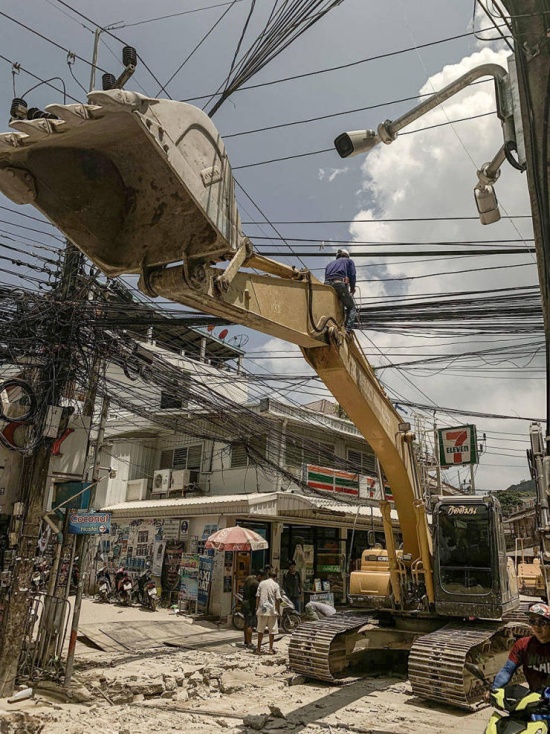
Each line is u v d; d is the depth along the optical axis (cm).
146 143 416
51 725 734
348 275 838
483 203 618
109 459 2416
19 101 562
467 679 830
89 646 1298
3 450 959
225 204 448
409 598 1048
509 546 2588
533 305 992
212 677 1034
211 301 522
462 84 565
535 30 481
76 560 1128
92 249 449
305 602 2009
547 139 489
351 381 808
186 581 1931
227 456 2194
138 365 1188
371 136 594
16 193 401
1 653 888
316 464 2239
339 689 956
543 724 436
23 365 977
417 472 1042
